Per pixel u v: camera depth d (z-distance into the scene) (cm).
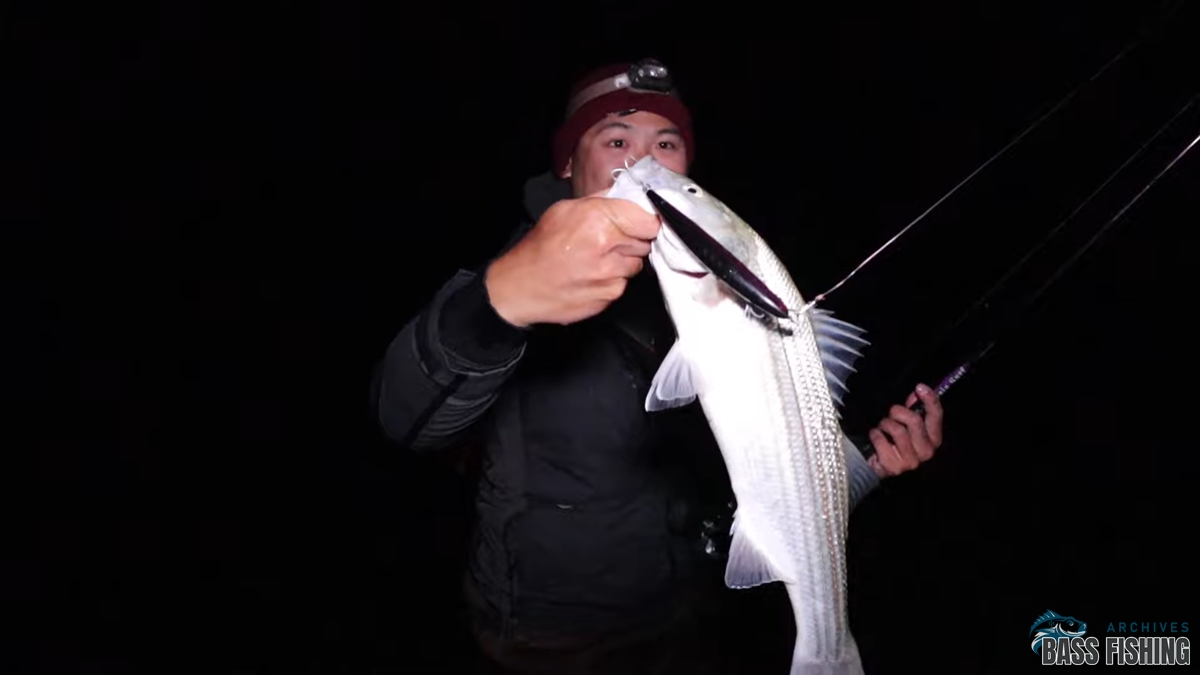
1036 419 688
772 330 209
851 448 241
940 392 340
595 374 286
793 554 214
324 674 470
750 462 208
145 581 543
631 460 287
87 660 473
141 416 764
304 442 723
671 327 303
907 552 561
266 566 562
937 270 934
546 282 168
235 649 486
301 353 909
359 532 601
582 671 292
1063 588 526
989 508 601
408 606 525
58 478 661
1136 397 708
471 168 1515
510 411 284
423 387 189
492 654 298
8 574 543
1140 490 611
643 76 307
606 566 285
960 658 473
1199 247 803
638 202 199
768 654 431
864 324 855
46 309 988
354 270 1164
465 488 645
